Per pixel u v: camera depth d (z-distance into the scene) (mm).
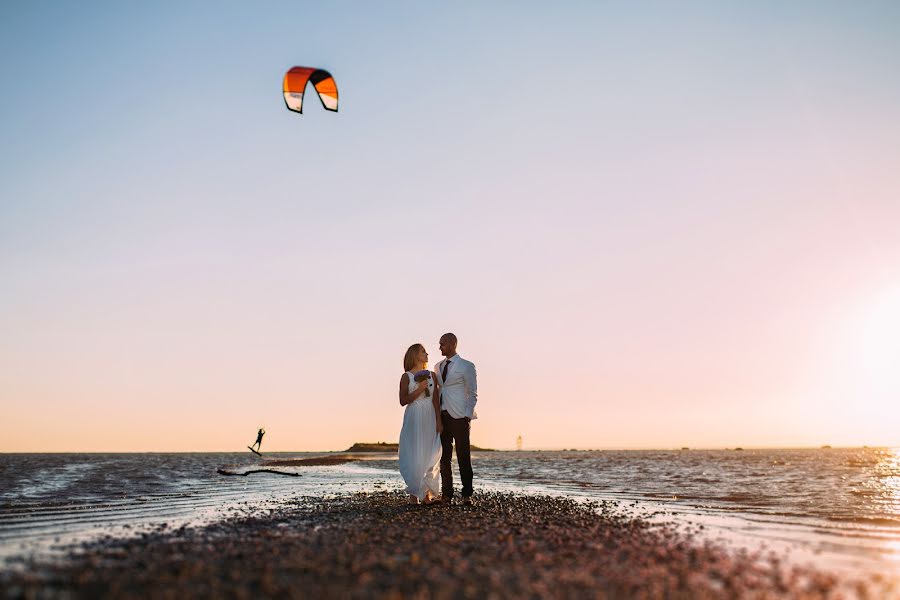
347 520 8453
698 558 5883
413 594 4352
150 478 20984
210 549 6090
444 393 10578
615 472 29391
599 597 4336
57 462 45281
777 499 13055
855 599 4453
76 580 4734
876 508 11039
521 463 49281
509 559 5645
